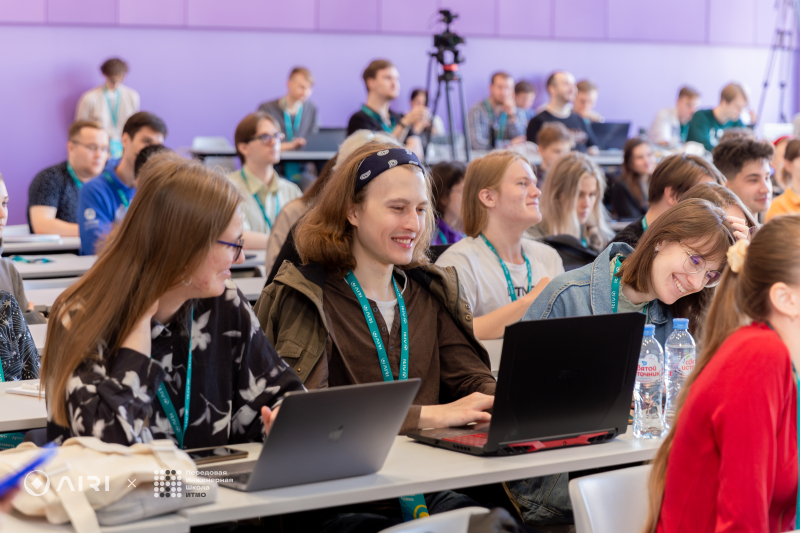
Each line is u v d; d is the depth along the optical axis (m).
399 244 1.91
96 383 1.41
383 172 1.90
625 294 2.07
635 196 5.59
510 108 8.39
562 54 9.52
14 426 1.66
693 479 1.26
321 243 1.94
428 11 8.87
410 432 1.71
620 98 9.85
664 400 1.88
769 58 10.46
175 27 7.90
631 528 1.37
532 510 1.95
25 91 7.45
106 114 7.50
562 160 3.77
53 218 4.95
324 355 1.87
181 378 1.61
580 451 1.59
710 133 7.82
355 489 1.34
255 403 1.69
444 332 2.07
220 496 1.30
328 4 8.43
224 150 6.28
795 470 1.25
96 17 7.59
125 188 4.54
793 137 4.45
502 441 1.54
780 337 1.27
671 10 9.94
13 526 1.19
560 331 1.54
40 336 2.50
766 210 3.43
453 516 1.26
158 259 1.46
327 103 8.57
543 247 2.95
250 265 4.05
